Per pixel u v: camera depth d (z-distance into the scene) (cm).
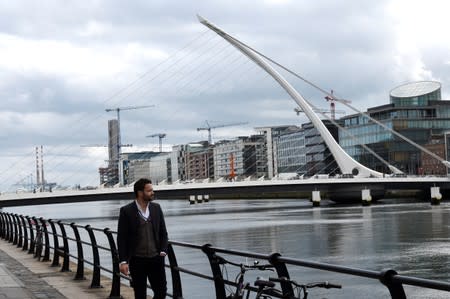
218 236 6281
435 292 2669
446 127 18550
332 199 13900
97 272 1541
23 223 2642
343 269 602
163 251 1005
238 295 730
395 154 18325
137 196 1001
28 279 1716
